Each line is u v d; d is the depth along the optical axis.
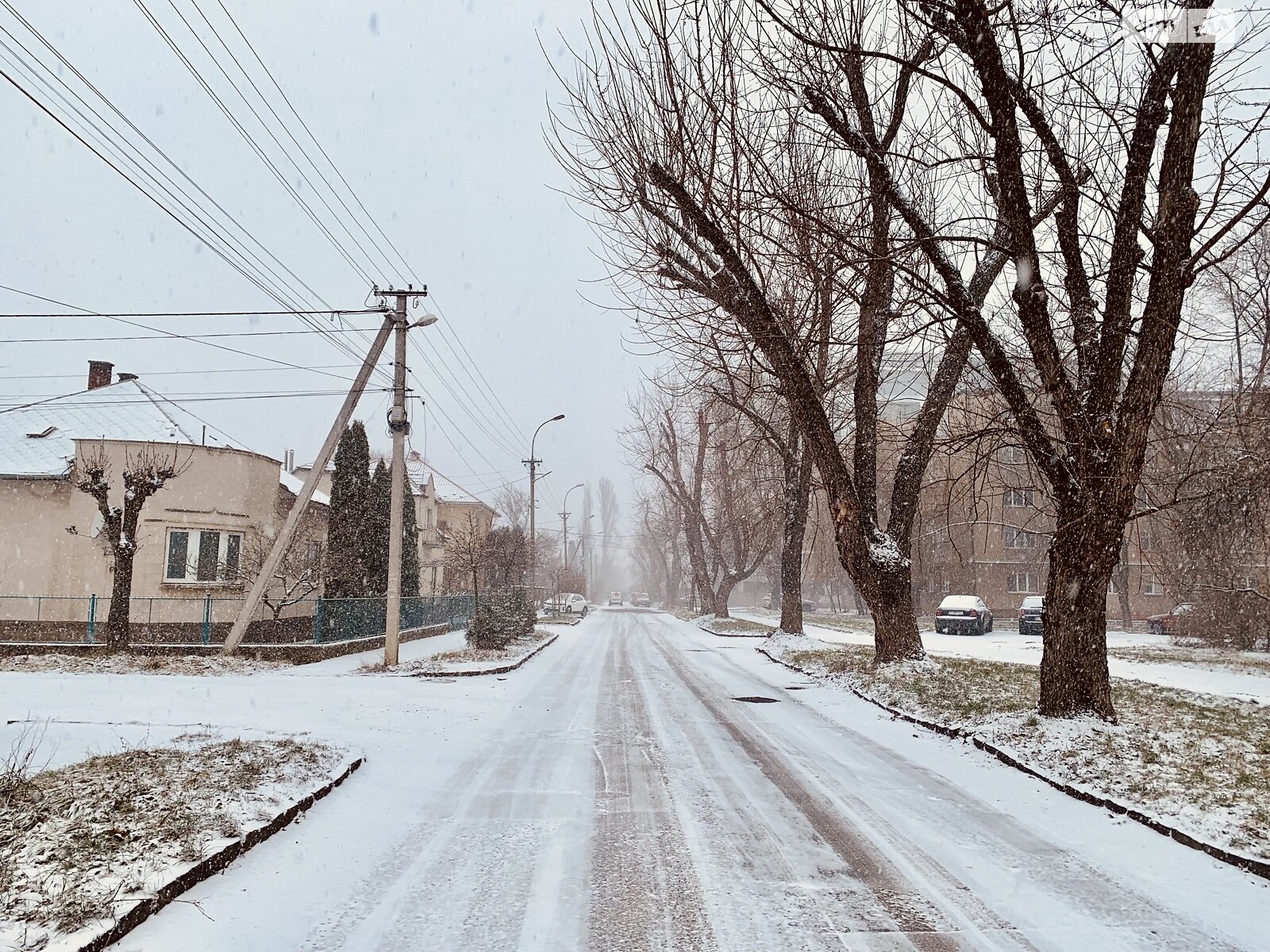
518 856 5.70
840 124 10.41
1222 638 26.25
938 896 4.96
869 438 16.77
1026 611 38.78
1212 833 6.02
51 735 9.52
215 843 5.38
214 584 24.34
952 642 31.88
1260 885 5.21
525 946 4.22
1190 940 4.36
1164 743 8.55
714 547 44.91
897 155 10.29
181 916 4.46
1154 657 22.69
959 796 7.49
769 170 11.93
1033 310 9.72
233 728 10.14
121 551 20.38
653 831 6.28
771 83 10.77
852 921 4.57
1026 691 12.58
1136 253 9.66
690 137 11.53
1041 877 5.31
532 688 15.77
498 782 7.93
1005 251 9.91
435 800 7.23
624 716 12.16
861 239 11.74
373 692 14.84
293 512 20.47
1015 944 4.29
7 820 5.61
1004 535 51.03
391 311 20.00
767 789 7.64
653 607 90.94
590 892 4.99
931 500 38.59
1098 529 9.59
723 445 35.41
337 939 4.29
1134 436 9.46
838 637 32.25
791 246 13.28
